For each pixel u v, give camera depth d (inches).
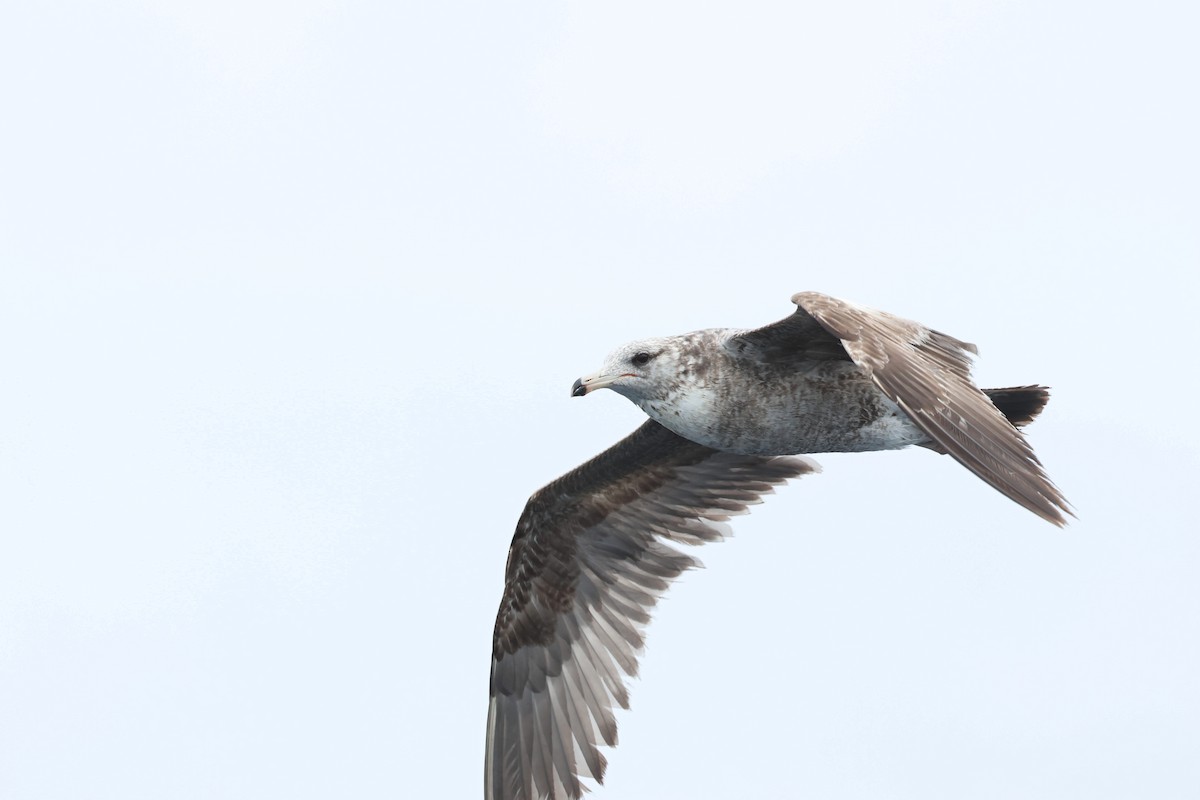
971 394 467.5
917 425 451.2
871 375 457.1
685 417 546.3
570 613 599.5
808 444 546.0
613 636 594.6
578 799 584.7
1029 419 558.6
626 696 588.4
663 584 595.8
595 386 546.0
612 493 594.2
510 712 600.4
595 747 587.2
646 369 546.0
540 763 592.4
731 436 547.2
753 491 597.6
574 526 597.6
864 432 539.8
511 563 600.7
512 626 601.9
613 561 599.5
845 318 475.8
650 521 598.2
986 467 447.5
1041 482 448.1
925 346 483.5
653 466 591.2
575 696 594.2
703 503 598.2
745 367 539.2
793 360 534.0
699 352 542.9
